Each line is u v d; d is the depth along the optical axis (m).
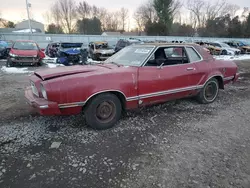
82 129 3.48
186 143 3.06
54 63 12.92
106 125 3.46
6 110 4.34
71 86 3.01
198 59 4.52
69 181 2.24
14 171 2.39
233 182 2.24
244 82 7.67
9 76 8.57
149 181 2.25
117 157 2.69
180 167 2.49
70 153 2.77
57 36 25.69
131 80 3.48
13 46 11.61
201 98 4.73
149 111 4.34
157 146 2.97
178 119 3.96
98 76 3.21
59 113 3.04
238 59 17.70
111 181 2.25
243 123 3.80
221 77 4.91
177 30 49.09
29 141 3.07
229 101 5.15
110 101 3.40
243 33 49.16
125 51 4.42
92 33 58.06
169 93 4.03
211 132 3.43
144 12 53.47
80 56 11.76
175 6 47.50
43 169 2.44
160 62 4.07
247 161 2.62
